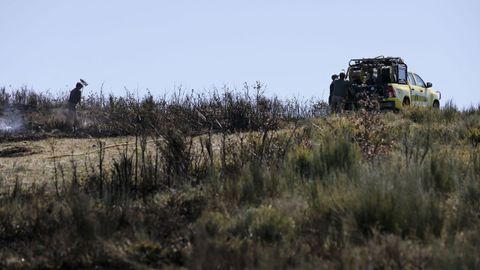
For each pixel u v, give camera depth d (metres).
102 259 22.08
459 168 30.50
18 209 26.42
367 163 30.81
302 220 23.97
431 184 27.72
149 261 22.02
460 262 19.27
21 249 23.52
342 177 27.64
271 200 26.31
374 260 19.83
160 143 35.81
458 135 42.56
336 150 31.83
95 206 26.08
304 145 34.59
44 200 27.30
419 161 30.62
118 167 30.69
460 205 25.02
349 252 20.62
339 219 23.69
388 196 23.98
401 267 19.66
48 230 24.45
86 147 44.66
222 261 19.25
